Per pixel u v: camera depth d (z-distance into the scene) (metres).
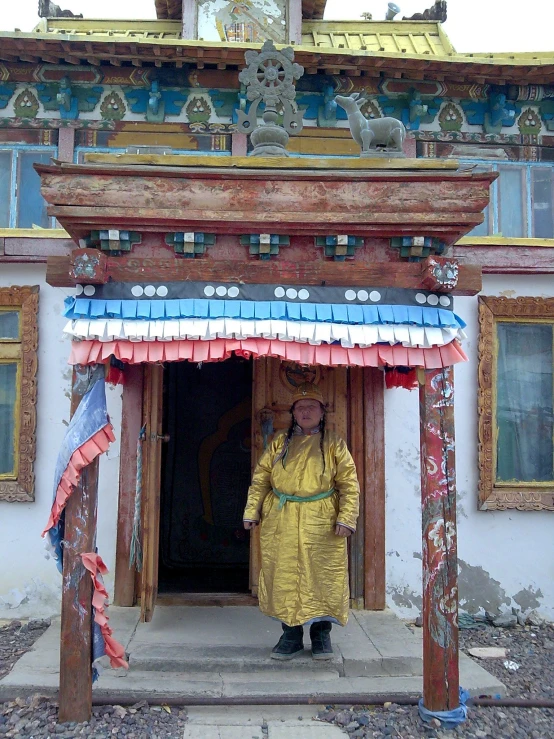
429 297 3.89
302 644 4.41
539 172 7.52
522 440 5.91
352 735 3.72
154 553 4.89
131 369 5.55
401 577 5.59
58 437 5.57
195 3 8.21
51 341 5.62
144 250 3.85
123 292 3.75
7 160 7.14
